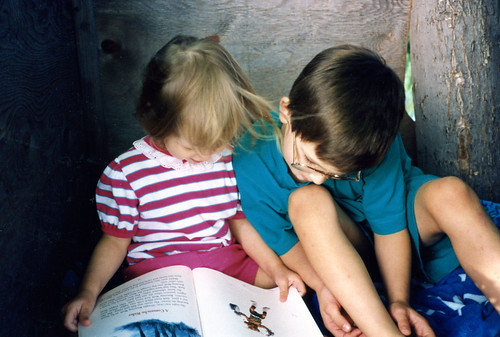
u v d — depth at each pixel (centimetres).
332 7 179
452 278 133
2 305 92
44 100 123
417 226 131
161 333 101
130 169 129
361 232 140
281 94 182
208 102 112
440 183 122
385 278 130
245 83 125
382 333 109
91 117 167
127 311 109
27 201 106
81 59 162
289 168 130
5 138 97
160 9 168
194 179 133
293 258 136
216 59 117
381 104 105
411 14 181
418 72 177
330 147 105
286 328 113
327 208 119
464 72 165
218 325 106
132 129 175
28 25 117
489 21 165
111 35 166
